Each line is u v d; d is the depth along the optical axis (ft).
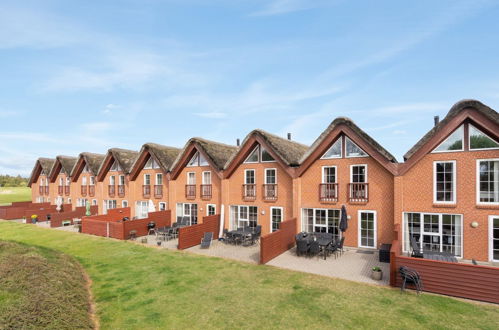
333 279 37.24
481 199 42.88
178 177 79.56
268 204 63.46
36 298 25.99
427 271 32.68
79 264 44.34
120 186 93.56
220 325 26.14
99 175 97.91
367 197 51.75
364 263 44.29
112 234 67.05
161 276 39.01
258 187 64.95
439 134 44.39
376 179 51.29
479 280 30.14
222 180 68.69
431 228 46.26
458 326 25.34
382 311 28.19
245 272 40.37
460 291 30.96
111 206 96.53
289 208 60.59
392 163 48.29
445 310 28.19
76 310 27.27
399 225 45.37
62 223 86.69
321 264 44.06
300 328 25.46
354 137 51.52
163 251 53.16
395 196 48.01
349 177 53.88
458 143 44.45
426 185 46.52
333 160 55.42
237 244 58.95
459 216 44.21
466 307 28.76
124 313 28.63
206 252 52.42
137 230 68.33
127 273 40.52
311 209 57.98
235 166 67.05
